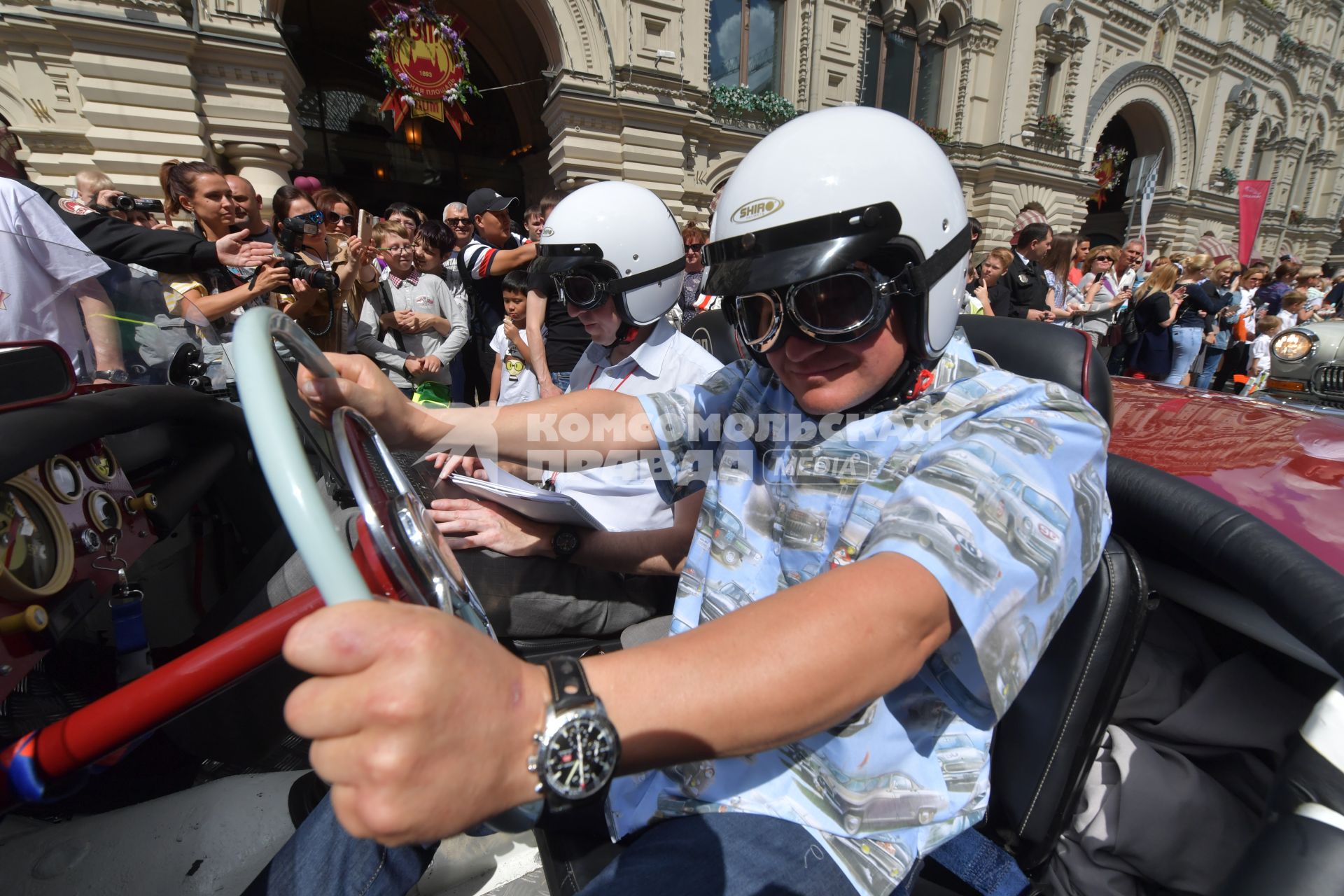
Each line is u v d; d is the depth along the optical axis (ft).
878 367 2.48
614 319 5.08
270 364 1.63
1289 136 57.26
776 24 28.73
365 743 1.16
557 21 21.70
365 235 8.57
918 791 2.39
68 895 2.73
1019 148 35.55
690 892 2.19
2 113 16.14
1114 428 4.43
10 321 2.97
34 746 1.90
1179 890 3.18
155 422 3.41
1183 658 3.68
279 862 2.69
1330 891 1.99
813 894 2.20
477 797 1.28
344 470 1.94
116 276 3.53
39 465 2.64
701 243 13.71
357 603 1.23
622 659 1.54
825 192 2.20
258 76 17.48
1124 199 52.70
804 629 1.58
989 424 2.26
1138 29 41.63
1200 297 17.15
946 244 2.32
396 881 2.68
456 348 11.16
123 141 16.40
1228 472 3.54
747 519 2.92
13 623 2.35
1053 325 3.79
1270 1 48.11
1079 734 2.80
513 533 4.00
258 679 3.51
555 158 23.84
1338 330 9.96
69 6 15.31
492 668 1.33
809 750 2.46
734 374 3.63
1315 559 2.60
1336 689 2.33
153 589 3.83
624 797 2.79
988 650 1.78
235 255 6.64
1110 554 2.79
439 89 20.94
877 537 1.93
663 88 23.77
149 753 3.57
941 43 34.88
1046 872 3.23
